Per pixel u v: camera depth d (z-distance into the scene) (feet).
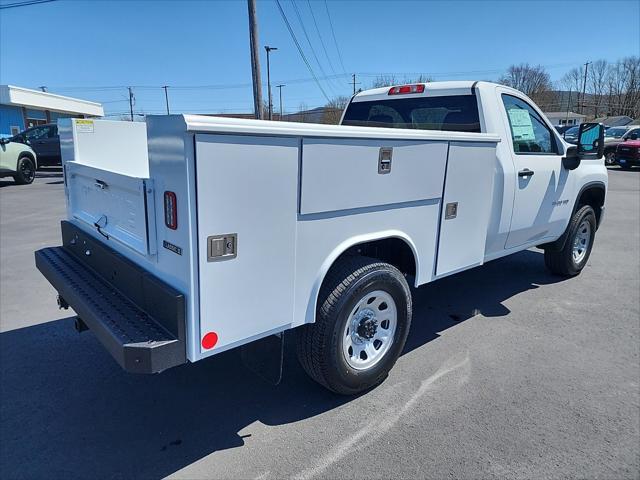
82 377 11.55
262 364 9.12
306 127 7.98
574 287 18.42
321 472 8.43
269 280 8.18
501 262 21.88
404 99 15.79
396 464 8.62
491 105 13.70
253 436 9.41
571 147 16.56
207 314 7.51
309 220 8.55
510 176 13.71
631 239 26.73
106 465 8.61
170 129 7.04
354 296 9.60
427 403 10.52
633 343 13.60
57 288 10.49
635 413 10.23
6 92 92.58
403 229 10.47
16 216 32.50
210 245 7.27
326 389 11.08
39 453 8.89
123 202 9.00
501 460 8.73
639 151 67.62
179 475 8.38
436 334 14.07
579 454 8.91
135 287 8.70
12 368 11.93
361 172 9.13
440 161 10.85
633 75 265.34
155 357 7.27
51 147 61.57
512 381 11.46
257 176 7.57
